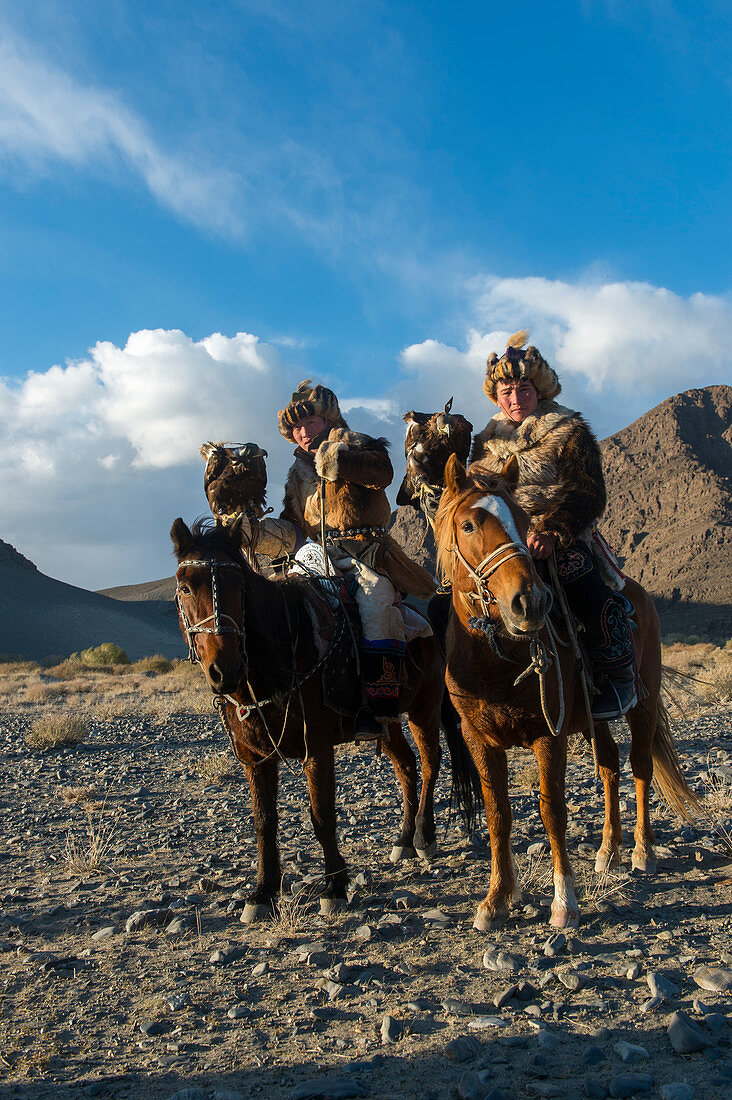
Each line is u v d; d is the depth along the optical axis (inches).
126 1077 130.9
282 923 199.3
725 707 597.3
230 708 208.5
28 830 342.3
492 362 226.1
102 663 2281.0
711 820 276.4
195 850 295.9
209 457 241.9
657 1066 123.2
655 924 184.1
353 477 225.3
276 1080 127.3
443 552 185.0
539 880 220.1
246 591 197.5
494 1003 148.1
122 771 491.5
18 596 5319.9
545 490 202.7
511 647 176.4
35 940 205.0
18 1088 129.2
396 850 259.0
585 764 409.4
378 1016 147.7
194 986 167.6
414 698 251.0
